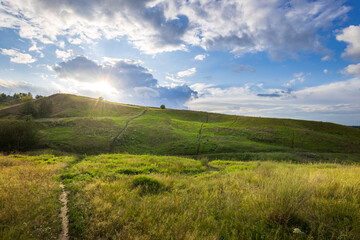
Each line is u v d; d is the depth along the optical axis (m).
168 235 3.84
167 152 40.84
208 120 85.25
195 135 53.72
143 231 4.15
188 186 8.42
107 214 5.00
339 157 37.56
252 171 11.74
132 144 44.78
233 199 6.02
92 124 57.84
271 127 65.62
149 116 80.81
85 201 6.13
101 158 19.72
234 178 9.51
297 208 4.60
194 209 5.22
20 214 4.74
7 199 5.59
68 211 5.61
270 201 5.13
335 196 5.59
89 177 10.21
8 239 3.62
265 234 3.92
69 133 47.69
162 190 7.88
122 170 12.47
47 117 73.00
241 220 4.59
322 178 7.34
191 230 4.15
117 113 85.19
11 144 32.25
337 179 6.98
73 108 86.06
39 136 40.72
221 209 5.43
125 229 4.21
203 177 10.77
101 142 42.97
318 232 3.85
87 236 4.08
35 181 8.27
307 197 5.17
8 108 80.06
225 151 40.28
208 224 4.40
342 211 4.53
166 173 12.47
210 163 19.70
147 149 42.56
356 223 3.93
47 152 31.17
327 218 4.38
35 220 4.56
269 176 9.49
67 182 9.36
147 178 8.74
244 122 77.12
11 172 9.87
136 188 7.69
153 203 5.80
